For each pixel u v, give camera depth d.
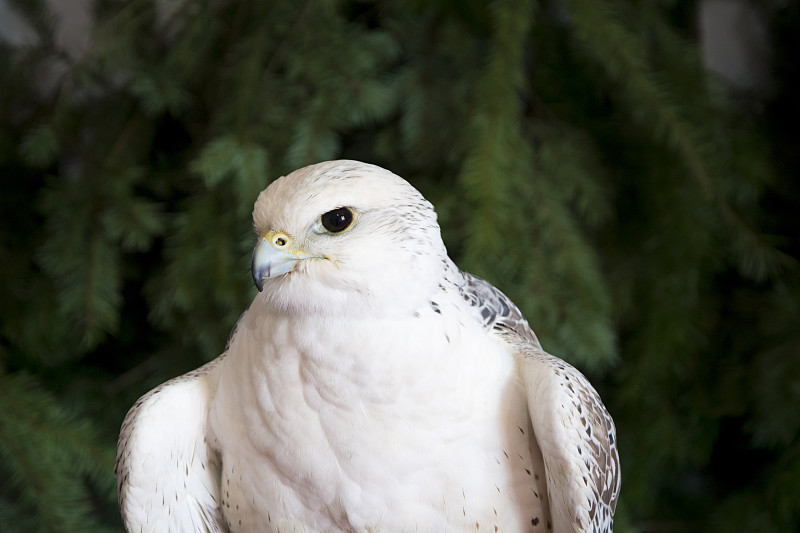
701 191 4.55
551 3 4.85
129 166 4.77
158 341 5.51
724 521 5.25
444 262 2.79
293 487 2.71
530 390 2.72
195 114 4.95
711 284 5.24
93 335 4.60
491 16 4.58
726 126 4.84
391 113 4.84
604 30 4.29
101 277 4.64
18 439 4.62
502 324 3.03
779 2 6.14
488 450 2.69
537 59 4.83
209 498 3.02
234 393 2.78
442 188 4.55
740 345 5.35
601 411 2.81
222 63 4.80
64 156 5.23
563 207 4.45
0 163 5.14
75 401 5.39
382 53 4.59
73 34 6.16
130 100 4.95
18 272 5.08
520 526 2.79
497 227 4.06
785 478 4.99
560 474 2.61
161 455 2.79
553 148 4.61
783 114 5.99
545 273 4.34
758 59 6.33
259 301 2.74
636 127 4.75
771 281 5.41
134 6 4.74
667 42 4.67
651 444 5.21
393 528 2.68
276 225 2.66
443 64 4.72
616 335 4.93
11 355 5.27
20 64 5.25
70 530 4.56
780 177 5.47
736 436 5.96
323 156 4.35
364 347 2.55
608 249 4.98
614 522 4.99
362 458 2.60
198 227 4.56
